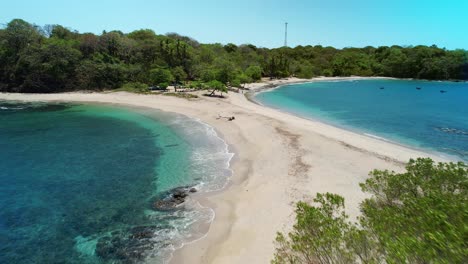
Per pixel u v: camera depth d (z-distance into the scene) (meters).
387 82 107.50
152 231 14.34
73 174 21.17
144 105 47.19
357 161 22.56
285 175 19.98
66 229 14.60
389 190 14.31
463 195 11.94
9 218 15.57
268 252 12.19
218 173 21.27
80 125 35.47
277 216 14.91
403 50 130.50
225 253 12.44
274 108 49.00
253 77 93.56
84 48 68.31
